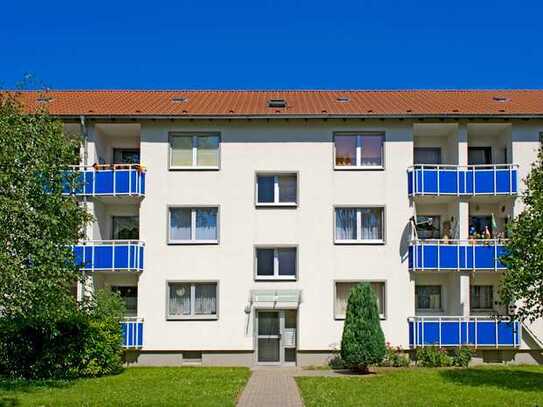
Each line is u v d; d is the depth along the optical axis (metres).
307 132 28.06
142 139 27.97
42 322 20.86
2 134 17.09
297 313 27.36
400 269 27.56
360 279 27.52
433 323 26.45
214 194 27.84
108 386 19.75
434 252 27.06
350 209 27.92
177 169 27.91
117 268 26.84
